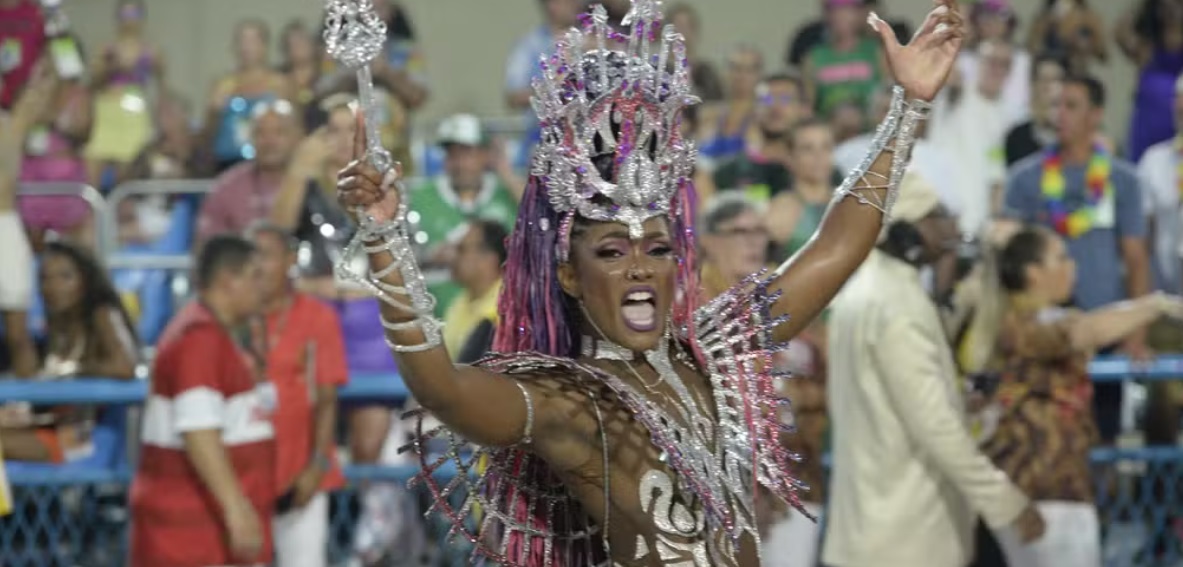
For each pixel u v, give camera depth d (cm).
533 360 892
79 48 2706
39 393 1903
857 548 1608
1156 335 2175
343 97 2225
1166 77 2648
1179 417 2003
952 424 1577
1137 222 2241
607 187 902
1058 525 1677
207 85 3331
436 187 2172
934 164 2131
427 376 830
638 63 920
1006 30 2577
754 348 984
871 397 1608
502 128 2594
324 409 1842
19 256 2056
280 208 2102
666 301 918
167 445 1620
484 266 1759
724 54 3153
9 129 2073
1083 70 2552
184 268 2244
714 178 2273
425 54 3269
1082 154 2238
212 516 1623
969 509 1659
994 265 1734
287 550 1819
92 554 1959
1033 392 1700
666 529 897
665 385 929
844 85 2577
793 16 3150
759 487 1041
